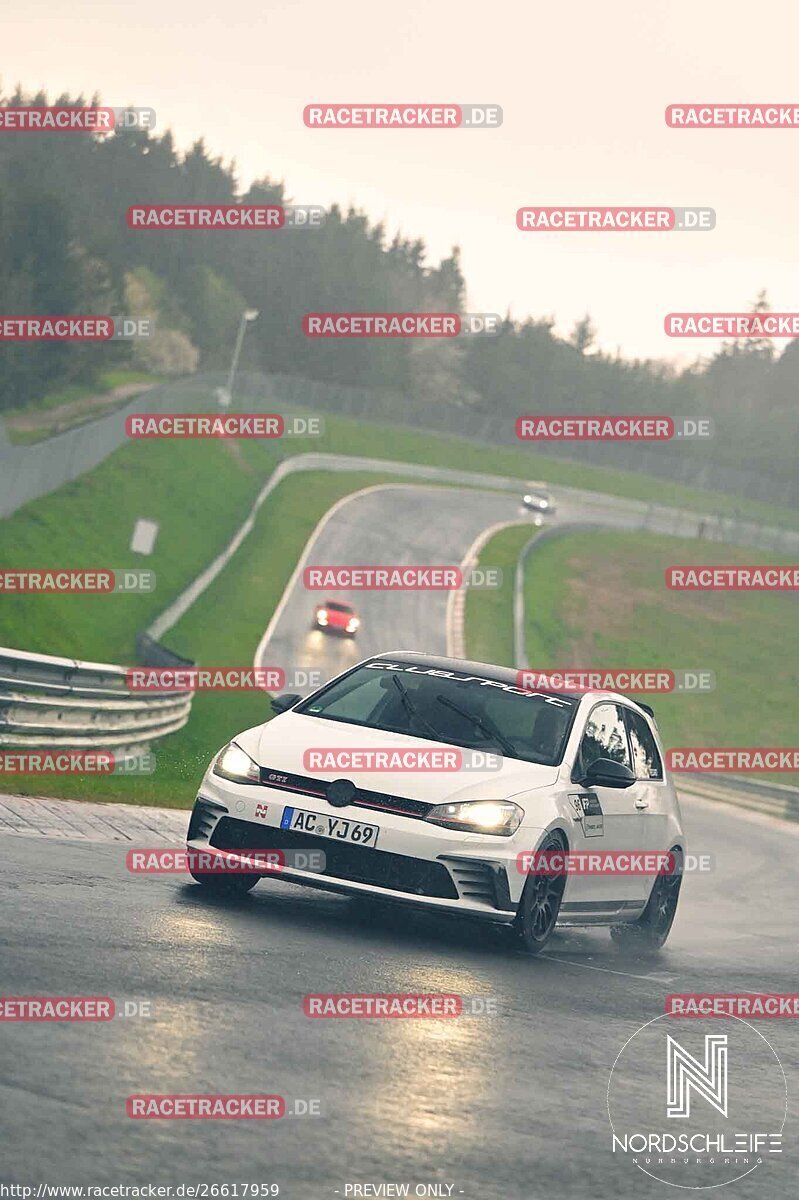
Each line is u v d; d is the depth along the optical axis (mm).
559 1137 17531
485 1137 16922
